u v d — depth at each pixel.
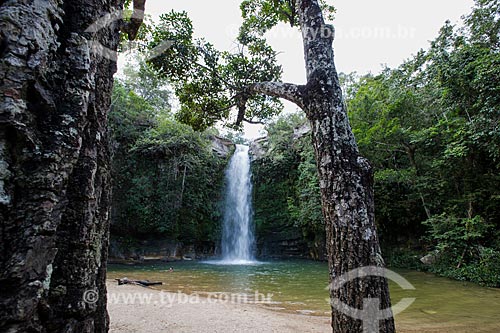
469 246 9.45
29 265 0.95
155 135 15.39
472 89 8.92
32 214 0.97
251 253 18.16
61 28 1.26
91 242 1.27
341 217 2.16
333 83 2.53
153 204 15.67
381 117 11.69
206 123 5.16
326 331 4.34
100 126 1.43
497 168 9.66
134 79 19.11
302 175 15.07
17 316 0.90
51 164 1.05
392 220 13.18
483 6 10.80
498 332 4.41
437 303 6.22
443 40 11.65
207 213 17.83
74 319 1.16
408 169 11.65
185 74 4.49
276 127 18.28
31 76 1.01
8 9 0.99
